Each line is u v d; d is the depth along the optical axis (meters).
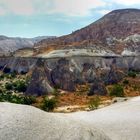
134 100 49.12
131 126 31.72
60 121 19.45
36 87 142.12
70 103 107.88
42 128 17.53
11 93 148.38
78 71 186.25
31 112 18.33
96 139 20.25
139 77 185.38
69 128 19.27
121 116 36.66
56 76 159.88
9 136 15.80
